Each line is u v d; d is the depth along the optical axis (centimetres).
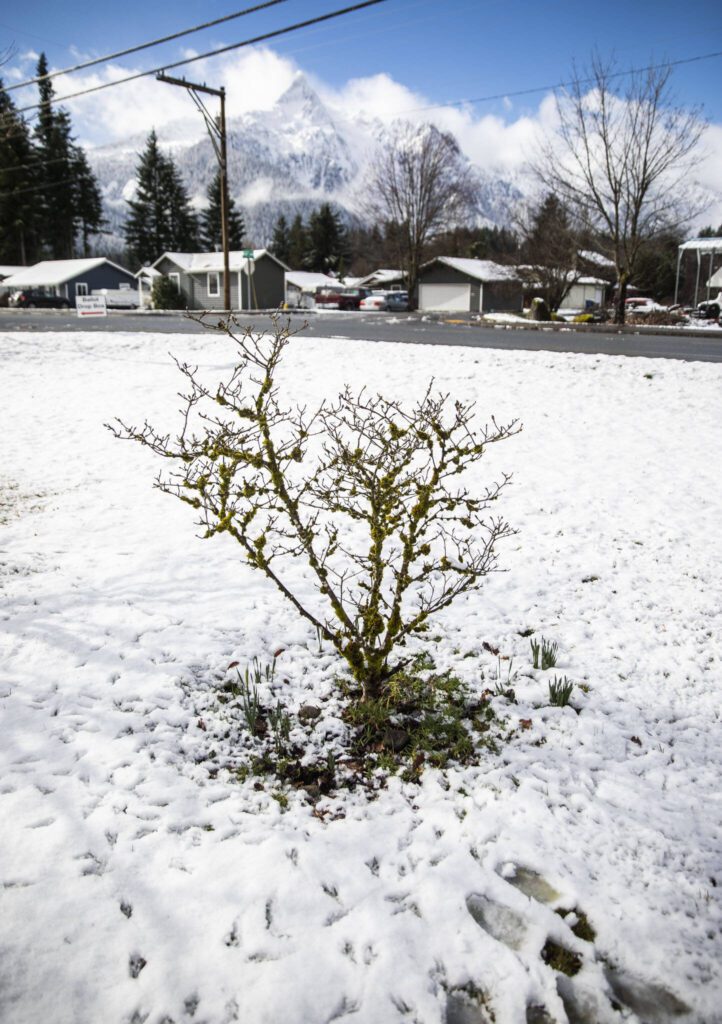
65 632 422
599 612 500
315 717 361
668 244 2958
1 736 322
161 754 321
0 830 267
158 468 800
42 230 7975
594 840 283
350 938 233
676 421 1023
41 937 225
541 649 441
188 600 479
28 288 5716
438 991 218
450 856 271
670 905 253
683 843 285
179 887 248
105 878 249
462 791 311
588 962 231
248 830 279
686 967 230
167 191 8688
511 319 2939
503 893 254
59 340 1691
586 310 3903
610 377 1247
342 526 630
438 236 5688
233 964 221
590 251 3469
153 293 5091
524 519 672
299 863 262
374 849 274
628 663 433
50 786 293
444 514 673
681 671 426
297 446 352
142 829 274
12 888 242
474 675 408
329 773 321
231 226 9156
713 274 5659
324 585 349
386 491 337
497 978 223
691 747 354
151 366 1415
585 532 646
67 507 665
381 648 361
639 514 692
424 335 1973
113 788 295
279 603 483
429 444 348
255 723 349
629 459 866
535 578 550
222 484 333
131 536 595
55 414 1051
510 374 1278
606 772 329
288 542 592
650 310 4525
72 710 347
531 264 3888
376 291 5850
